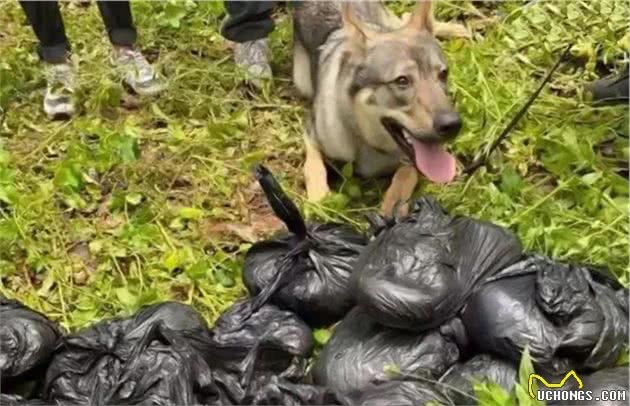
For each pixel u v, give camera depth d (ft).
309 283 7.51
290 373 6.98
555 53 10.46
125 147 9.41
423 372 6.93
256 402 6.67
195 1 11.30
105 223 8.94
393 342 7.05
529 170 9.25
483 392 6.64
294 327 7.39
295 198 9.02
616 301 7.16
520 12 10.90
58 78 10.06
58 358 7.06
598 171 8.98
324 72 9.07
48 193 9.09
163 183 9.27
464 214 8.61
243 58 10.39
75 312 8.15
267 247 7.79
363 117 8.72
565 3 10.96
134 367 6.74
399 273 6.98
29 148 9.71
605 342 6.87
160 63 10.61
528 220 8.48
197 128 9.94
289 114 10.00
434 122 8.32
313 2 9.66
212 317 8.08
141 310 7.44
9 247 8.61
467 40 10.67
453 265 7.04
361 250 7.58
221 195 9.17
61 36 10.03
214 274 8.36
